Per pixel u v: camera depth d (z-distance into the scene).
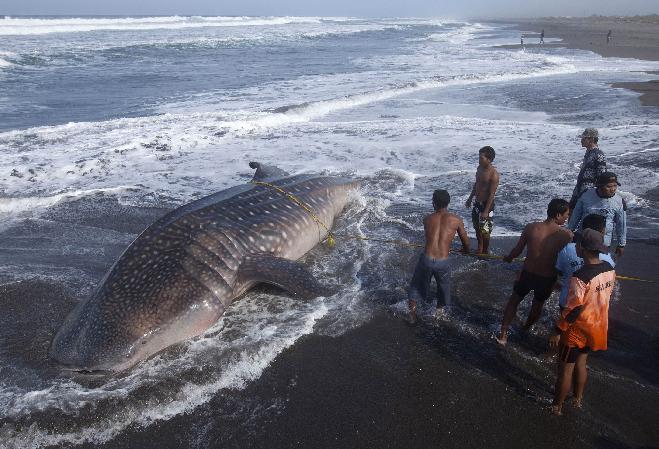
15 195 9.78
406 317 5.94
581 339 4.22
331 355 5.31
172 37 51.16
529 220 8.48
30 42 41.19
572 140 13.30
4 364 5.13
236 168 11.48
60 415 4.47
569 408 4.55
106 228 8.42
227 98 19.98
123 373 5.03
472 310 6.06
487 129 14.71
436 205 5.66
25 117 16.62
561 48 47.06
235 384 4.88
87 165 11.45
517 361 5.19
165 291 5.46
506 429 4.35
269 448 4.18
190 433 4.33
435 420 4.46
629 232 8.05
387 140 13.61
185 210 6.54
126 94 21.03
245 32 64.88
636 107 17.95
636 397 4.66
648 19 175.12
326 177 8.95
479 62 33.00
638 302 6.12
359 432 4.34
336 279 6.75
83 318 5.33
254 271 6.11
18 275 6.75
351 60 34.44
